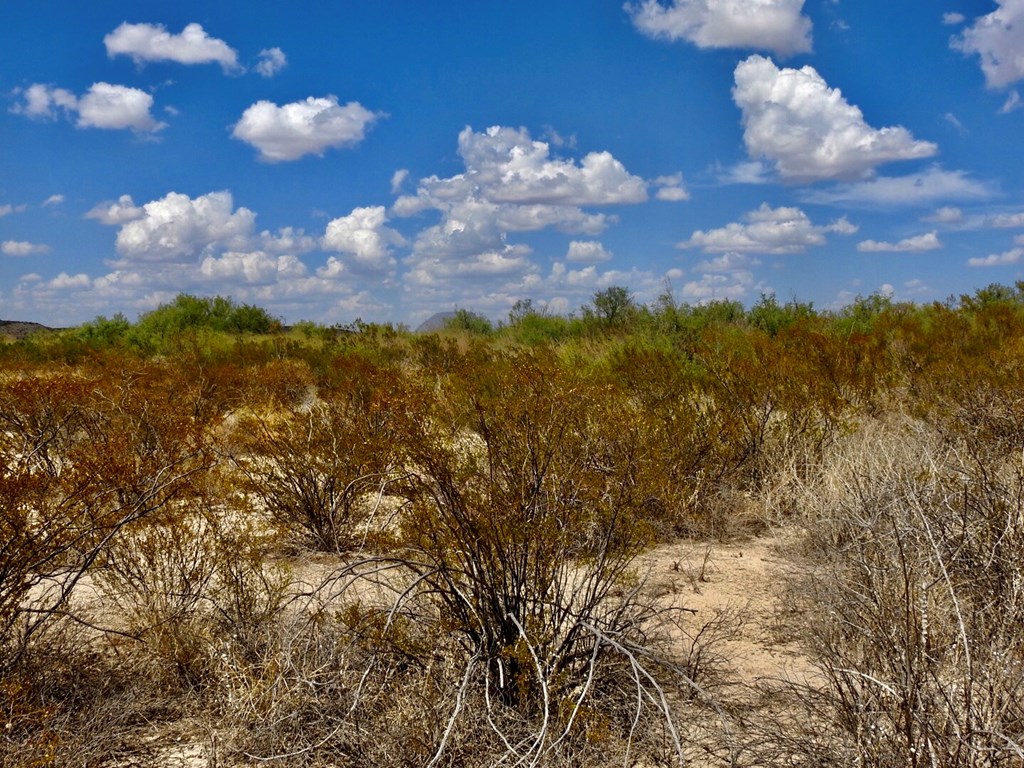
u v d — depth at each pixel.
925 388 10.37
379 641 3.88
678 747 3.17
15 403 6.80
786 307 17.34
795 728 3.63
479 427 4.23
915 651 3.20
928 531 3.62
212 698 4.03
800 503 7.05
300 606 5.10
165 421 6.54
